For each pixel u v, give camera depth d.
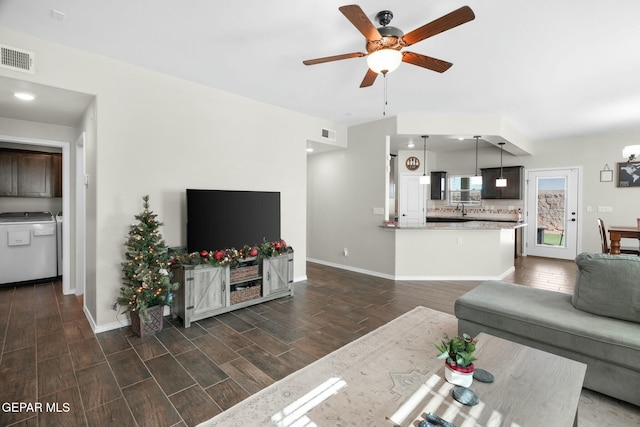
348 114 4.89
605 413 1.89
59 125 3.99
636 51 2.81
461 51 2.82
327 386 2.14
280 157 4.53
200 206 3.44
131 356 2.54
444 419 1.26
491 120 4.89
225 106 3.88
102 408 1.92
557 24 2.38
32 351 2.61
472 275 5.00
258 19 2.34
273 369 2.36
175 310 3.33
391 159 7.85
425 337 2.88
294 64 3.12
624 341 1.88
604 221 6.21
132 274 2.88
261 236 4.05
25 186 5.06
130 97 3.11
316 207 6.27
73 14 2.27
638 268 2.19
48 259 4.68
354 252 5.61
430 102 4.29
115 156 3.03
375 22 2.33
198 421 1.81
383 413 1.88
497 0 2.08
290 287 4.11
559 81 3.53
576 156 6.46
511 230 5.67
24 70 2.53
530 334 2.27
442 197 7.89
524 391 1.45
